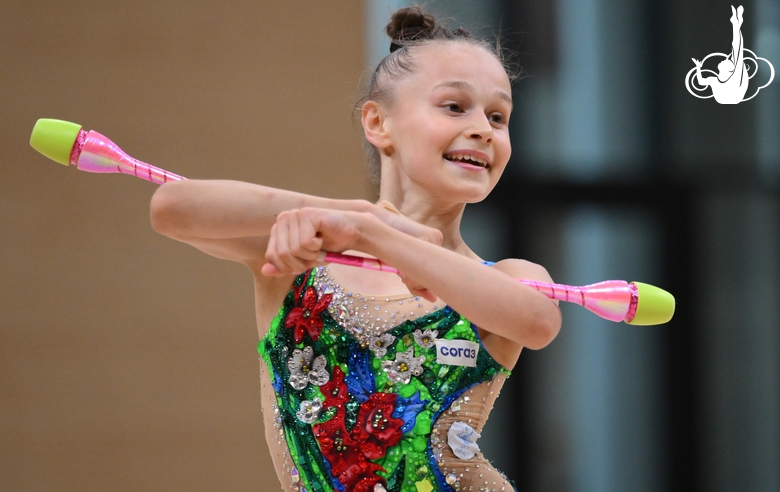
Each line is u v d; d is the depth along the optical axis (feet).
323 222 19.49
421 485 21.58
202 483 46.34
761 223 58.49
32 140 22.53
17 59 47.11
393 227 20.84
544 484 55.31
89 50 47.39
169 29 47.93
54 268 47.06
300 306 22.89
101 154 22.39
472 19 57.57
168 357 47.03
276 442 22.77
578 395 56.13
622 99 58.54
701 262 57.77
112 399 46.55
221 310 47.62
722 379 57.21
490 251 56.39
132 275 47.37
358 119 40.83
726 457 56.70
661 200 58.44
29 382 46.34
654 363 57.16
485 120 23.73
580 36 59.00
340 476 21.81
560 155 57.88
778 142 59.06
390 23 28.25
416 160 23.90
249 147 47.75
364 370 22.24
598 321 56.85
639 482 56.03
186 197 20.51
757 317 57.93
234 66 48.08
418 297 22.71
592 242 57.36
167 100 47.55
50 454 45.98
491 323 19.76
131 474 46.14
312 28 48.85
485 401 22.61
